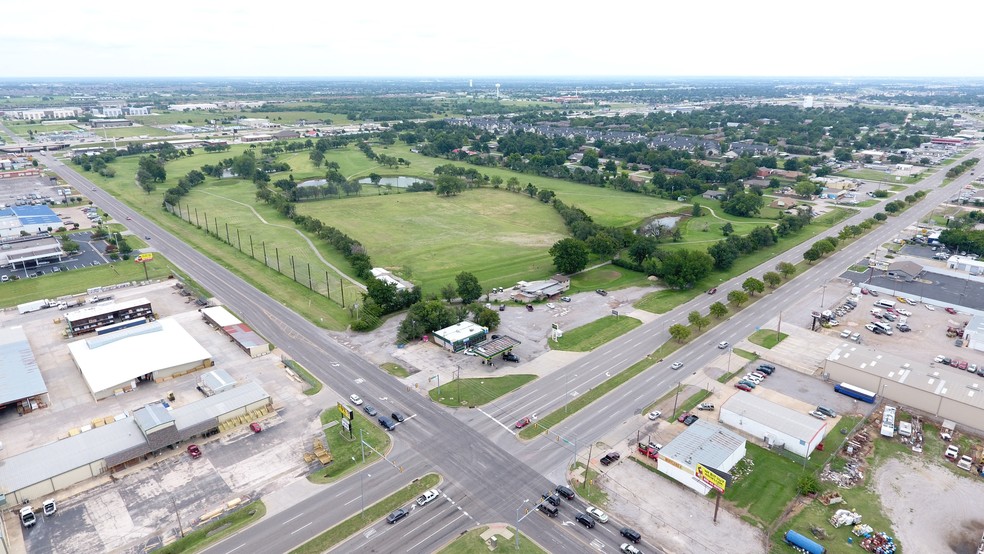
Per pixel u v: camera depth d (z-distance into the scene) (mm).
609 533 91875
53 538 89062
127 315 162750
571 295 187875
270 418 120375
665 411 124062
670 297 186750
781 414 117250
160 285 191250
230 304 177125
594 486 102062
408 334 154000
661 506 97500
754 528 92625
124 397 127125
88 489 99812
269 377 136125
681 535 91188
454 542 89500
